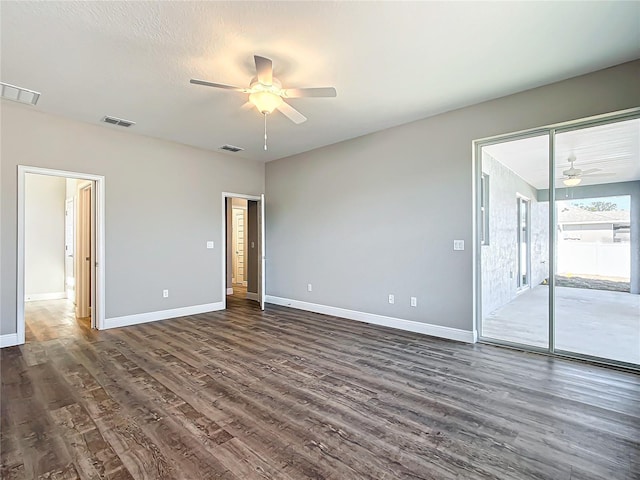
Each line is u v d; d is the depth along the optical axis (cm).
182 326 447
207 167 541
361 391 253
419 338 390
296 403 234
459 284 379
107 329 431
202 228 534
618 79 285
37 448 184
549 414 218
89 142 419
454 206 381
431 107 372
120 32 234
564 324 330
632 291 299
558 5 209
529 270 349
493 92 335
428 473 164
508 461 172
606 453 178
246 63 277
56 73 291
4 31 231
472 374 284
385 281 445
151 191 475
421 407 228
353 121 412
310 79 306
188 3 206
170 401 238
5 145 362
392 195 436
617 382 266
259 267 618
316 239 535
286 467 168
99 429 203
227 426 205
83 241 500
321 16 219
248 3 206
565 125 319
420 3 207
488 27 231
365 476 162
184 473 164
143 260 468
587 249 319
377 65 281
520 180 353
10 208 365
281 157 589
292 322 469
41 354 337
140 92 329
